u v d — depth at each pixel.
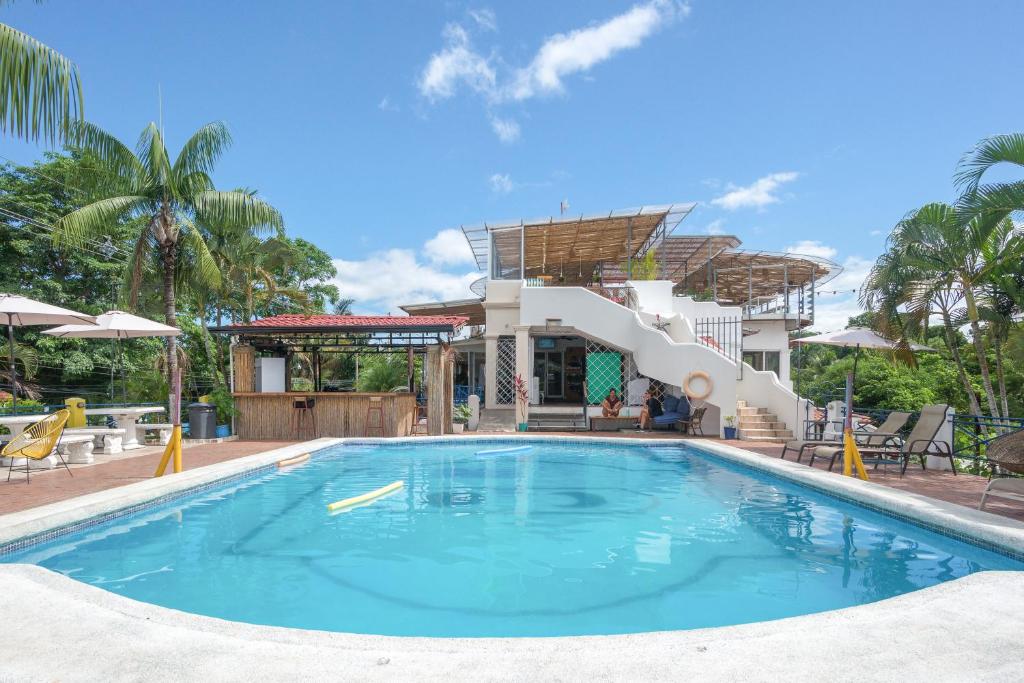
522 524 6.90
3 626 3.20
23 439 8.65
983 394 21.39
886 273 11.56
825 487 8.27
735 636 3.09
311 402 14.35
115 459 10.66
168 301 15.38
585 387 17.73
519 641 3.03
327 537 6.31
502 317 19.22
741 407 15.05
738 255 24.00
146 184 15.09
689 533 6.51
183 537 6.26
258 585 4.84
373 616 4.20
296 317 15.86
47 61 6.68
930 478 8.77
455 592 4.70
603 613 4.26
